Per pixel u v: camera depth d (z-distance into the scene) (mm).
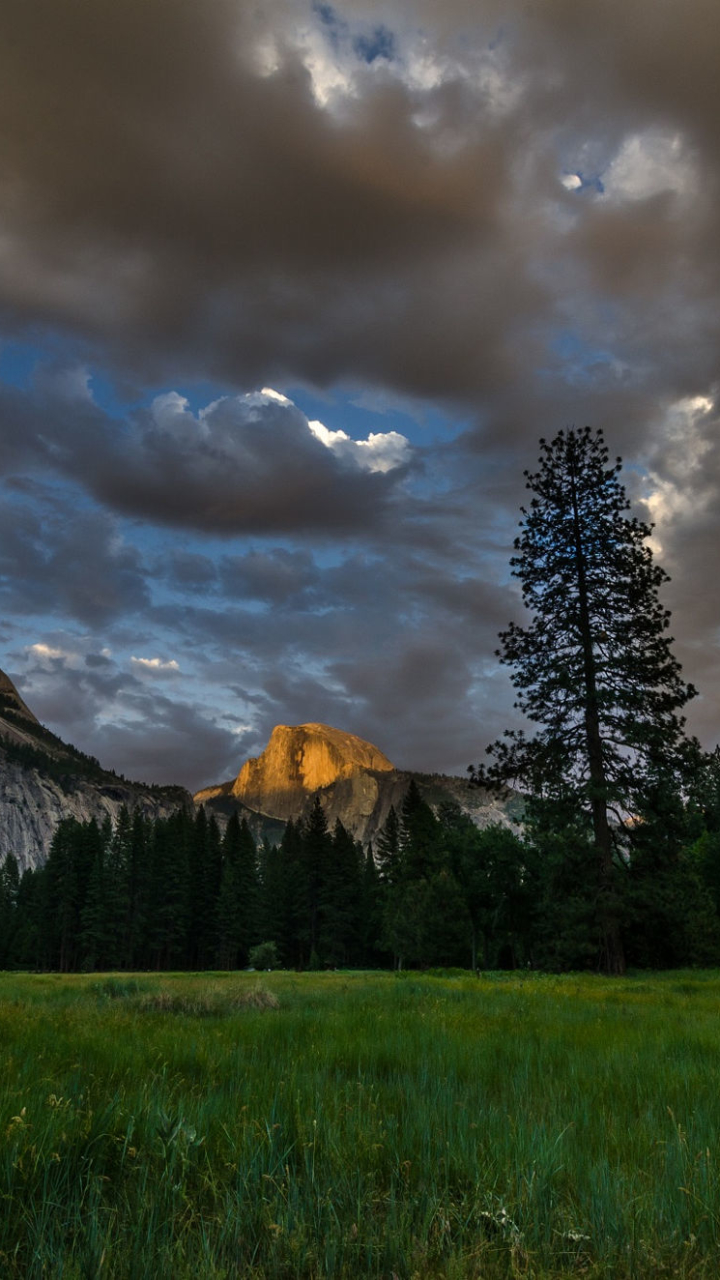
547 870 29375
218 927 95000
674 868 28750
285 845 120500
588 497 32156
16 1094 4051
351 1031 7891
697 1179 3256
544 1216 2943
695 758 28609
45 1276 2432
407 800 89000
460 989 17062
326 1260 2557
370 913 96875
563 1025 8945
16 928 106688
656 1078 5395
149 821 118062
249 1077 5000
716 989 17609
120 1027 7688
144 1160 3426
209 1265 2457
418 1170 3459
